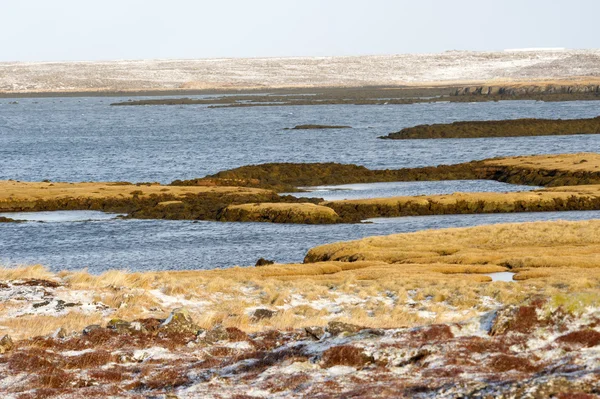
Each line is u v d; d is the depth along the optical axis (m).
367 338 31.28
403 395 24.30
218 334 36.06
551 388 22.31
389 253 85.62
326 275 71.31
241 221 120.88
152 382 28.84
